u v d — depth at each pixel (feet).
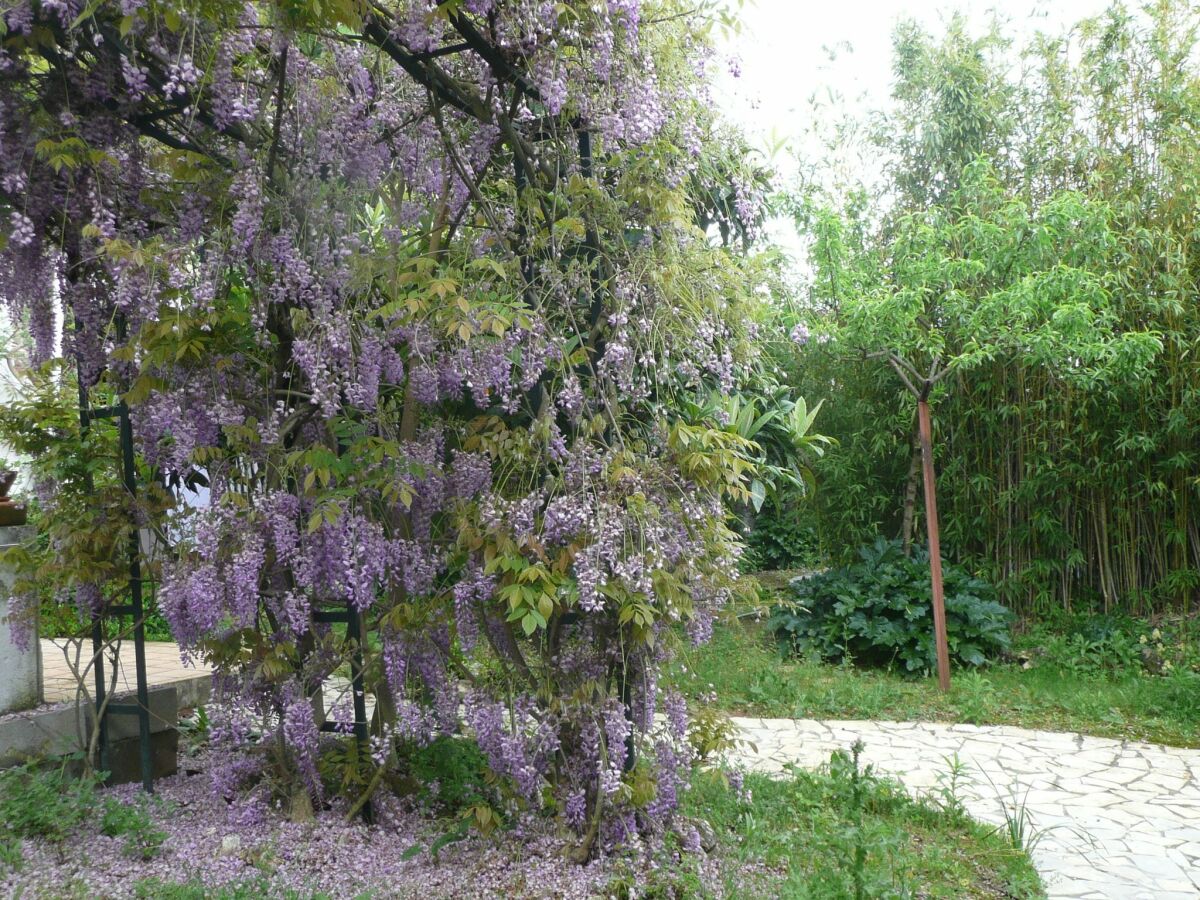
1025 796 12.35
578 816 8.79
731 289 9.62
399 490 8.59
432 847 8.97
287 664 9.43
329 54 9.11
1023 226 18.88
